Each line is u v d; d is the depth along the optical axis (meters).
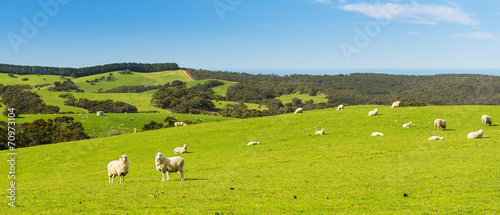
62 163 41.44
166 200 16.92
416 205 15.15
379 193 17.50
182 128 65.06
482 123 45.09
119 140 57.88
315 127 52.09
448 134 39.47
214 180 22.81
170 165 22.55
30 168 39.59
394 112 58.31
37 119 94.38
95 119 107.69
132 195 18.16
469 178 19.33
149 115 121.06
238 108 156.62
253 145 43.22
